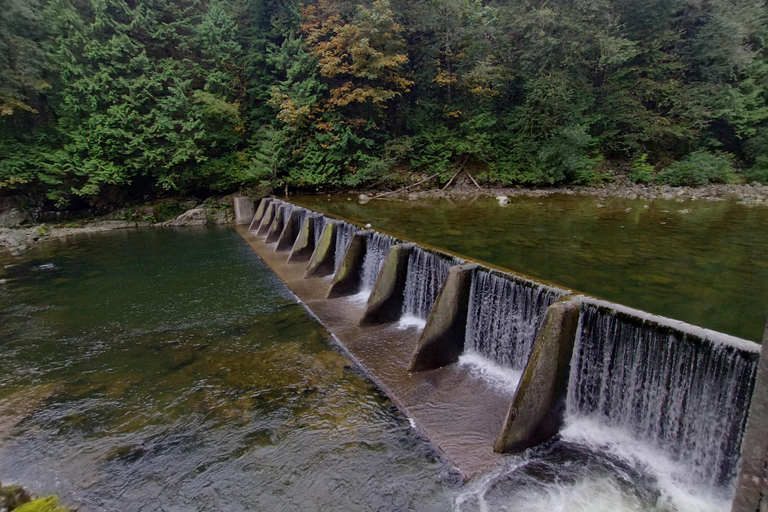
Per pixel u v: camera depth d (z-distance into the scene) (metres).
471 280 7.22
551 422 5.21
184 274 13.34
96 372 7.42
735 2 25.84
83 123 19.97
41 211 20.83
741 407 3.92
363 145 25.23
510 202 19.50
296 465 5.07
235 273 13.41
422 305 9.03
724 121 25.62
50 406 6.40
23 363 7.78
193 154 21.42
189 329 9.18
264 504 4.54
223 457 5.24
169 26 22.48
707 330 4.28
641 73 26.81
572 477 4.66
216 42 23.95
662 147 26.56
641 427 4.93
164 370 7.44
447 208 18.06
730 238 11.12
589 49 23.80
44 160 19.61
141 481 4.89
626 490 4.44
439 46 25.22
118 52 20.22
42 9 19.59
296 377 7.09
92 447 5.47
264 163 22.67
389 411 6.06
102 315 10.05
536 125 25.14
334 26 23.58
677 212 15.52
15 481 4.92
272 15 25.70
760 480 2.54
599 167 26.42
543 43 23.38
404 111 27.02
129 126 20.25
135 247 17.06
